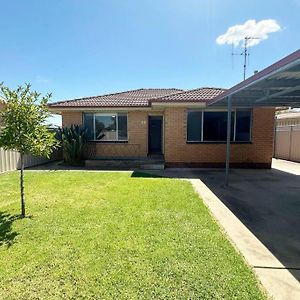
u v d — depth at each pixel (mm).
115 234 3953
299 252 3527
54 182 8000
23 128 4773
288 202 6062
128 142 12852
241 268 3025
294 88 6711
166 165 11516
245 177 9273
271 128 11344
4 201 5828
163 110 12445
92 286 2656
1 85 4664
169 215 4867
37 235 3922
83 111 12711
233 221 4742
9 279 2779
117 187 7238
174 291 2582
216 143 11406
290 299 2490
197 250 3465
